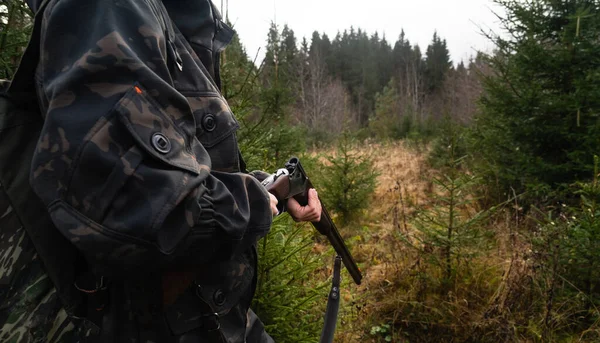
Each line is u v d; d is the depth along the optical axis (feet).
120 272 2.38
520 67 14.25
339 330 8.52
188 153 2.50
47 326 2.75
